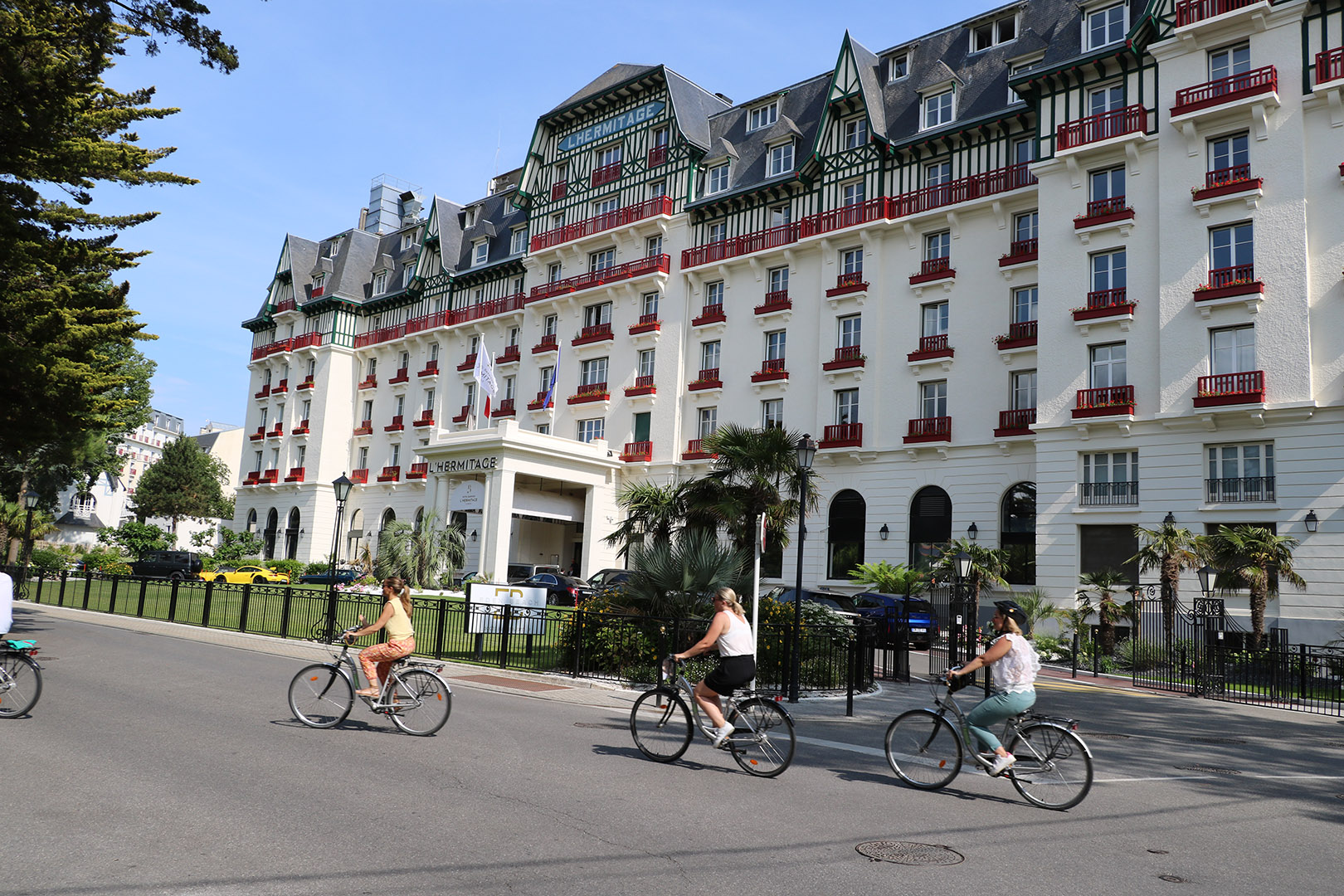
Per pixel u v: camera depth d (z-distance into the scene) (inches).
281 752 322.7
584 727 422.0
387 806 253.8
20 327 675.4
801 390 1363.2
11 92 557.9
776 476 745.0
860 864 219.5
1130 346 1011.3
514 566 1347.2
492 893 186.9
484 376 1509.6
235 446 3902.6
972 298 1208.8
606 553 1512.1
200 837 216.7
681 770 327.9
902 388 1256.8
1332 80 895.7
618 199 1668.3
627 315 1599.4
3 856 196.7
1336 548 848.9
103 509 3417.8
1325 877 225.6
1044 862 228.2
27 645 384.5
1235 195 935.7
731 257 1465.3
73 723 365.7
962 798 303.0
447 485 1492.4
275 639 815.7
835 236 1328.7
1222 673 711.1
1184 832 268.2
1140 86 1042.7
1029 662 300.5
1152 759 408.2
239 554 2124.8
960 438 1190.9
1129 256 1026.7
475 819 244.1
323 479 2110.0
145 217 742.5
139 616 1007.0
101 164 649.6
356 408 2181.3
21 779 267.0
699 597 591.8
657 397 1526.8
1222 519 922.7
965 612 864.3
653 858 217.0
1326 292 888.3
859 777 333.7
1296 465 882.1
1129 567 984.9
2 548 1731.1
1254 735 506.0
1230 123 959.6
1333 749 465.7
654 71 1624.0
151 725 368.5
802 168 1380.4
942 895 198.4
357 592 840.9
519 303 1815.9
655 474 1502.2
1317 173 908.0
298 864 199.6
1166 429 967.0
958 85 1259.8
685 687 341.7
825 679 615.5
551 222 1790.1
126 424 2087.8
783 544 757.3
